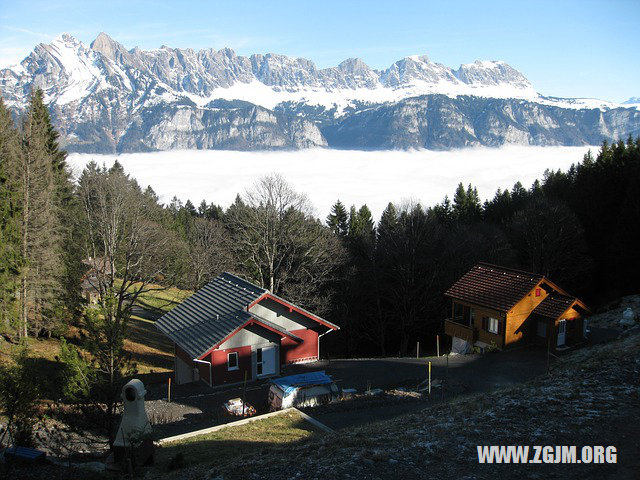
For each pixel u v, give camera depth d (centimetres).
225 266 5409
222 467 1181
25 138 3419
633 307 3756
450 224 7288
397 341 5147
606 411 1291
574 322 3155
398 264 4725
